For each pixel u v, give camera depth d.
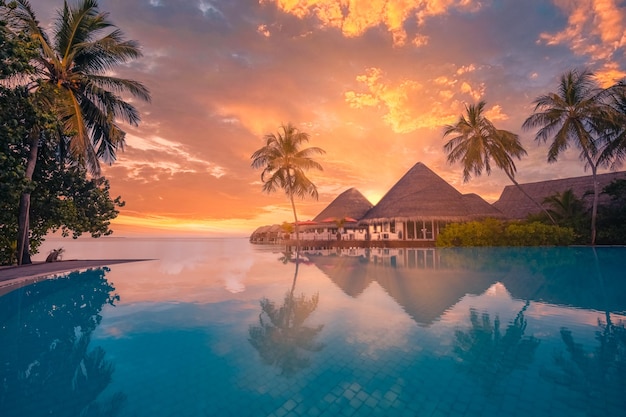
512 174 22.95
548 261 13.30
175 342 4.64
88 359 4.06
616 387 3.23
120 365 3.89
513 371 3.59
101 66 15.36
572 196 21.83
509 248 18.30
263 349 4.36
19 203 13.05
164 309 6.57
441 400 3.05
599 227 19.61
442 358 3.96
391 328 5.12
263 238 57.44
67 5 14.29
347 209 37.56
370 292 7.97
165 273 12.08
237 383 3.42
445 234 21.14
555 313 5.80
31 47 8.73
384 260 15.98
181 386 3.36
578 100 19.86
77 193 16.66
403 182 29.22
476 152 21.97
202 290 8.55
